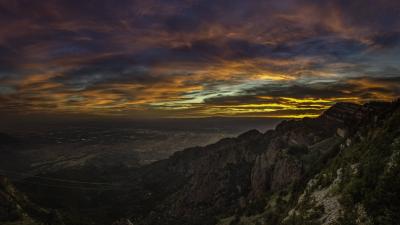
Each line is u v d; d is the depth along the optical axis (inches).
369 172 1585.9
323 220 1626.5
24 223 5905.5
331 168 2448.3
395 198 1294.3
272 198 4640.8
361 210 1403.8
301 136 6855.3
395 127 1904.5
